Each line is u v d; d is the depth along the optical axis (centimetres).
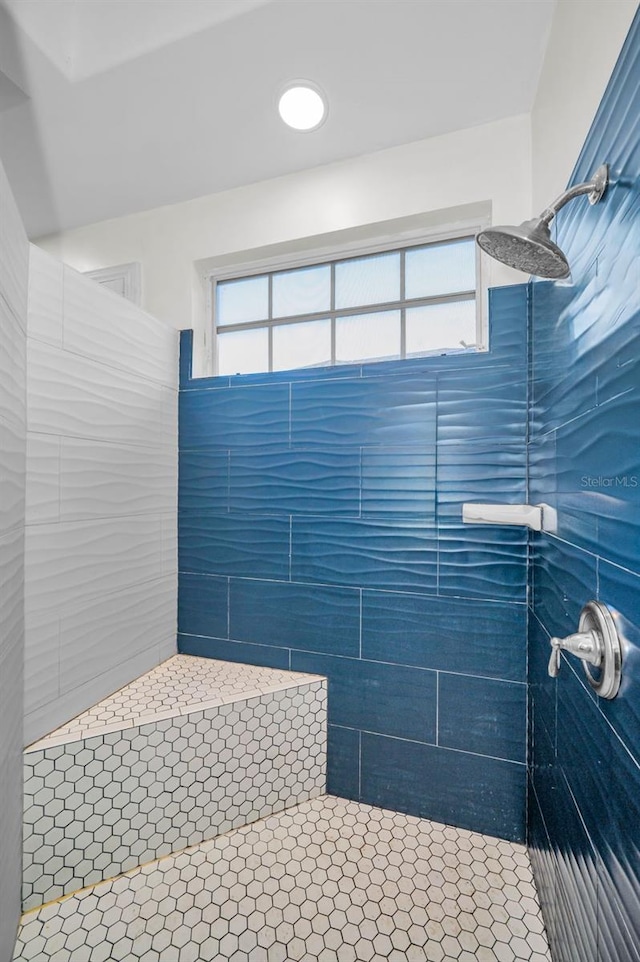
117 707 118
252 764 126
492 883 107
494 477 121
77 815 104
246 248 148
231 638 147
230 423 148
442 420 126
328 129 130
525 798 118
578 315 80
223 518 149
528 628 117
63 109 133
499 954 92
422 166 129
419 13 105
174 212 156
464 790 123
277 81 121
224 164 142
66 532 110
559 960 86
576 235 81
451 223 133
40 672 102
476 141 125
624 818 59
